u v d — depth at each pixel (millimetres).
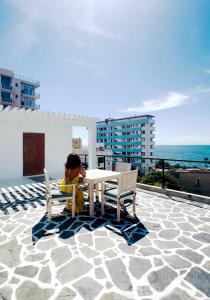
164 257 2412
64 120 8852
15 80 45656
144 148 68312
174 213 3957
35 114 7816
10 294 1800
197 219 3645
